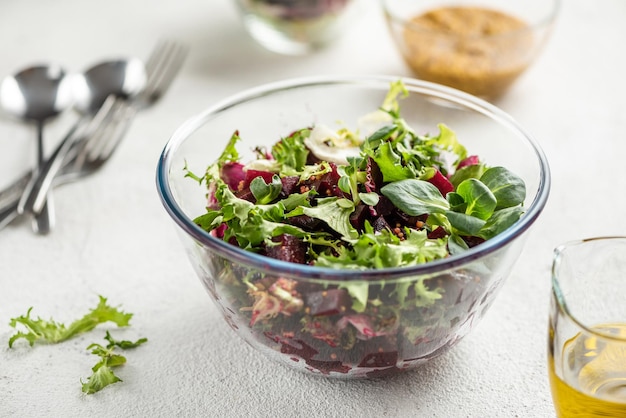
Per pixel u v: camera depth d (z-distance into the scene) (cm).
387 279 53
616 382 57
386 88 73
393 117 68
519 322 68
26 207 78
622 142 87
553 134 88
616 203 79
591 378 57
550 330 57
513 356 65
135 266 74
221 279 58
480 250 55
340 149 66
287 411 62
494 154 68
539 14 100
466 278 56
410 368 62
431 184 60
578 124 89
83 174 84
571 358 57
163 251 76
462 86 90
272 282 55
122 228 78
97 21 108
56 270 74
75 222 79
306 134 67
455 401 62
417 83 72
